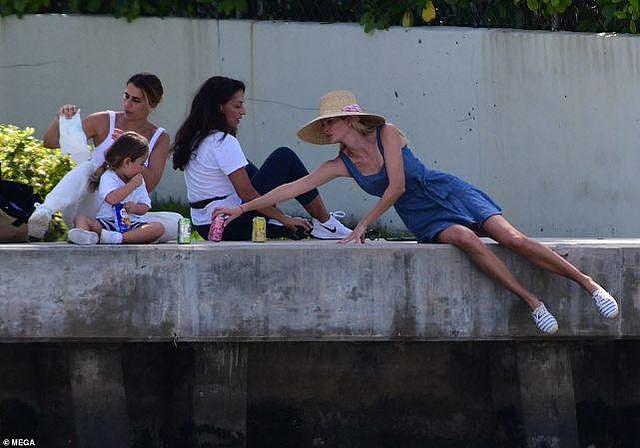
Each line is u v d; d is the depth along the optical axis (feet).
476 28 117.39
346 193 117.60
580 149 117.80
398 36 117.08
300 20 120.16
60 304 77.51
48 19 118.11
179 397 84.12
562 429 86.12
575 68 117.50
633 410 89.76
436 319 80.38
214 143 93.04
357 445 87.86
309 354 86.99
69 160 97.76
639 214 118.73
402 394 88.07
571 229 117.80
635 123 118.42
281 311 78.84
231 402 83.15
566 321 82.17
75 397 81.82
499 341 85.71
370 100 117.91
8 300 77.36
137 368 84.02
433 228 82.17
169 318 78.13
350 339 79.51
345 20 119.75
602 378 89.71
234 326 78.59
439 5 119.24
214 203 93.97
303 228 95.66
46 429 83.97
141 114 92.38
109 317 77.82
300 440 87.35
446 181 83.51
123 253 77.71
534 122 116.88
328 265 79.10
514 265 81.76
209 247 78.38
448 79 116.16
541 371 85.71
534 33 116.67
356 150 83.35
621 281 82.69
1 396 83.92
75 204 85.56
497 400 87.15
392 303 79.82
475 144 115.75
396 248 79.71
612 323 82.64
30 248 77.41
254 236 87.81
